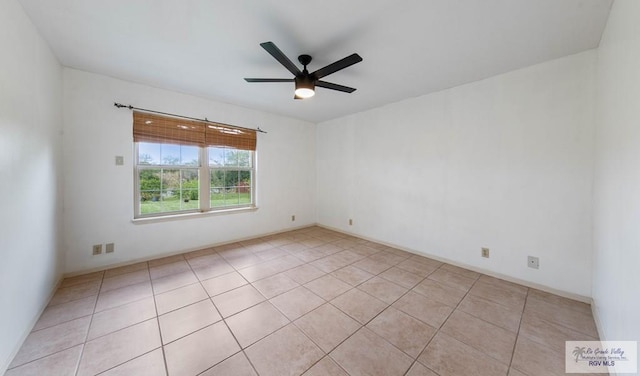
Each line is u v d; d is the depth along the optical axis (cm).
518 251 257
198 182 360
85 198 268
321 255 341
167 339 170
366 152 417
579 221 221
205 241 364
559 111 229
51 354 154
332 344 167
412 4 158
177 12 169
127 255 297
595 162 208
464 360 153
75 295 225
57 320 188
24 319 167
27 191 174
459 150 300
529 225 249
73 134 259
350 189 447
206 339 170
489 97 273
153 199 321
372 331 181
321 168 507
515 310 208
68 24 184
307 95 224
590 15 167
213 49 218
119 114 286
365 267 301
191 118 340
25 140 171
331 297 229
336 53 221
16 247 158
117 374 140
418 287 249
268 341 169
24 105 170
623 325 133
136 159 306
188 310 205
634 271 120
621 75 145
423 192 338
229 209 393
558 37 195
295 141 478
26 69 173
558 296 231
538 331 181
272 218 448
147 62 244
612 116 163
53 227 228
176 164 338
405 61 236
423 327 185
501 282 261
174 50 221
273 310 206
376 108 397
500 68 251
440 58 230
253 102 372
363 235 425
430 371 144
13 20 155
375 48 212
